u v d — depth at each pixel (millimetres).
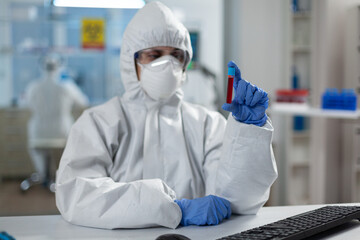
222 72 3783
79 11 4332
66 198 1013
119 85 4438
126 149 1220
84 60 4406
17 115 4348
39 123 4133
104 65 4422
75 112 4234
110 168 1186
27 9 4344
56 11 4312
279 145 3656
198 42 3832
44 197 3906
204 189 1274
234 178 1006
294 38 3584
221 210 991
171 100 1264
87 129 1165
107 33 4367
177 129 1248
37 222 1003
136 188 952
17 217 1054
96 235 894
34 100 4098
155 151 1211
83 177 1067
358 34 2906
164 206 925
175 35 1216
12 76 4406
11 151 4375
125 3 2375
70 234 903
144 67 1210
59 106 4133
